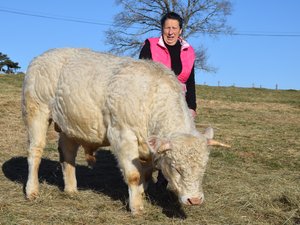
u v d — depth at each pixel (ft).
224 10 92.17
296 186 15.07
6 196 12.84
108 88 11.33
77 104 11.84
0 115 29.76
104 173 16.38
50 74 12.62
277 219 11.66
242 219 11.53
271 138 26.32
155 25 91.40
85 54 12.52
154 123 10.61
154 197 12.95
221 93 62.54
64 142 13.26
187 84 13.48
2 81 56.85
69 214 11.30
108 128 11.37
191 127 10.50
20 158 18.22
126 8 90.94
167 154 9.62
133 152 11.02
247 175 16.65
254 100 55.72
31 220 10.86
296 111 45.70
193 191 9.38
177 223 10.99
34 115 13.01
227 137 25.86
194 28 92.63
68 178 13.34
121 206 11.98
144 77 11.02
